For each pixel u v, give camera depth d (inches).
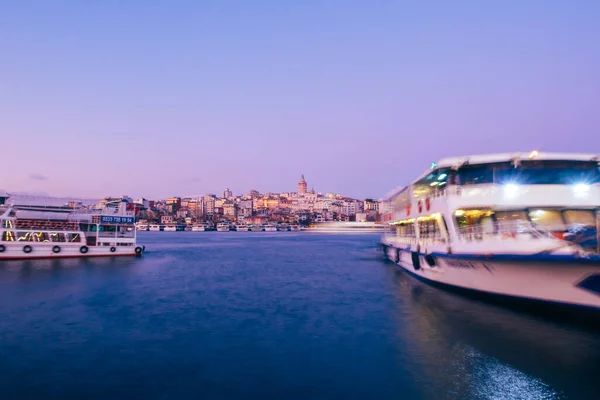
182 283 1517.0
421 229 1421.0
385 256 2551.7
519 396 528.7
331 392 549.0
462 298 1058.1
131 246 2517.2
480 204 986.1
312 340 774.5
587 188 962.1
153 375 609.6
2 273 1692.9
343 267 2095.2
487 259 864.3
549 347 687.7
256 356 688.4
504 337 740.7
